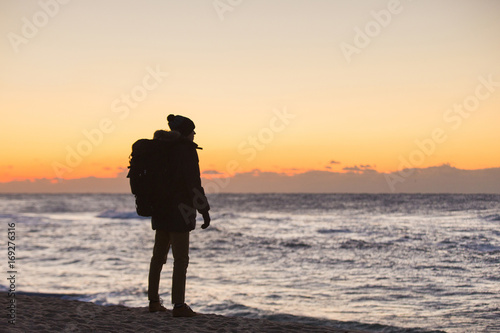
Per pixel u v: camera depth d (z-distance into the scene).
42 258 18.77
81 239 27.38
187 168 4.50
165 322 4.59
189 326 4.44
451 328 7.37
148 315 4.94
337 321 8.00
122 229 35.47
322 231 30.25
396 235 24.95
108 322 4.57
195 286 12.09
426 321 7.88
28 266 16.44
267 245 22.77
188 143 4.58
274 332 4.46
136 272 14.73
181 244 4.70
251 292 11.13
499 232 23.36
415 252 17.78
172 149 4.54
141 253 20.31
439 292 10.40
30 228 37.38
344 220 40.78
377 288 11.23
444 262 14.91
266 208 76.00
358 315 8.54
